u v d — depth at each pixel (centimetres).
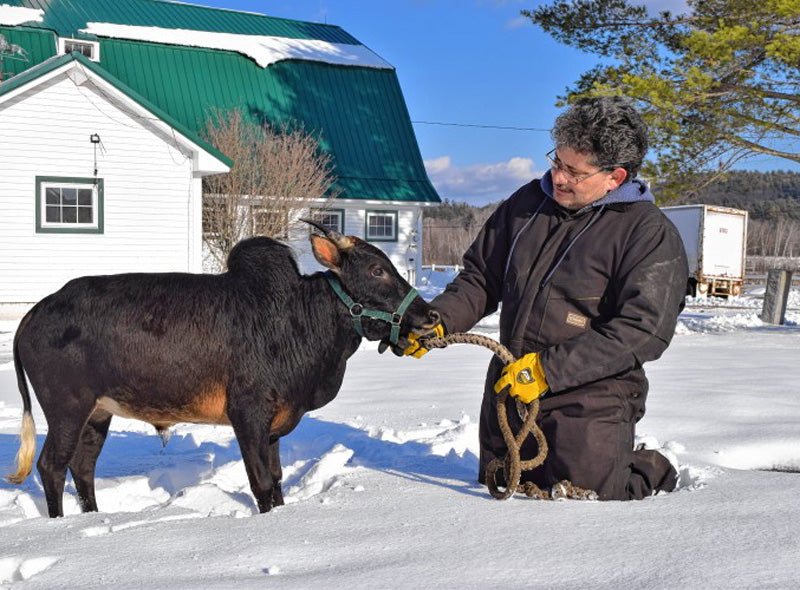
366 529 316
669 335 363
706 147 1733
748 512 326
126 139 1923
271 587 246
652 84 1650
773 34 1639
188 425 673
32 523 343
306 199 2439
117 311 405
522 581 250
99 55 2505
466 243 9031
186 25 2881
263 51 2805
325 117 2811
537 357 359
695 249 3041
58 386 412
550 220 399
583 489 369
